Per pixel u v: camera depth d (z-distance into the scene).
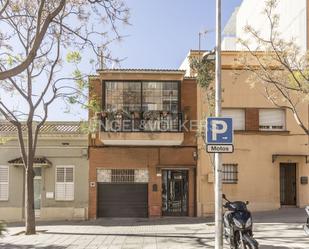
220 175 12.45
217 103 12.85
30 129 20.23
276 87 19.27
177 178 26.48
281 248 14.02
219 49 13.09
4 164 26.52
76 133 26.41
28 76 19.89
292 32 27.28
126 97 26.06
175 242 16.20
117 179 26.31
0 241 17.28
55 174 26.48
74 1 16.36
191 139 26.20
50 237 18.39
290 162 26.44
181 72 25.91
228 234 12.45
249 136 26.25
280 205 26.31
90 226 22.55
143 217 26.11
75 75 20.55
